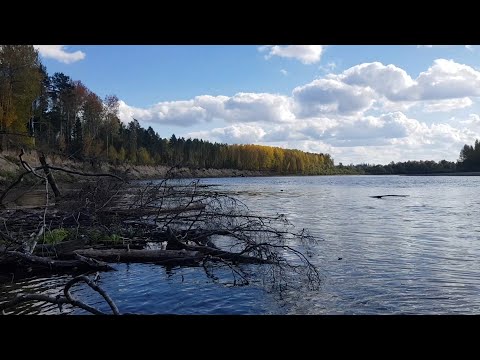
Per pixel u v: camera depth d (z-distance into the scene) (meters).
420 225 21.11
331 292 9.36
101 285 9.70
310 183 91.62
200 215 16.08
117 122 88.69
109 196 16.69
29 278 10.23
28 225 15.60
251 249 11.90
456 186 70.44
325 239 16.73
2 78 55.22
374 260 12.74
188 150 131.25
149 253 12.09
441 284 10.09
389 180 114.94
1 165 41.62
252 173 166.88
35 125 72.62
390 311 8.08
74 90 81.62
